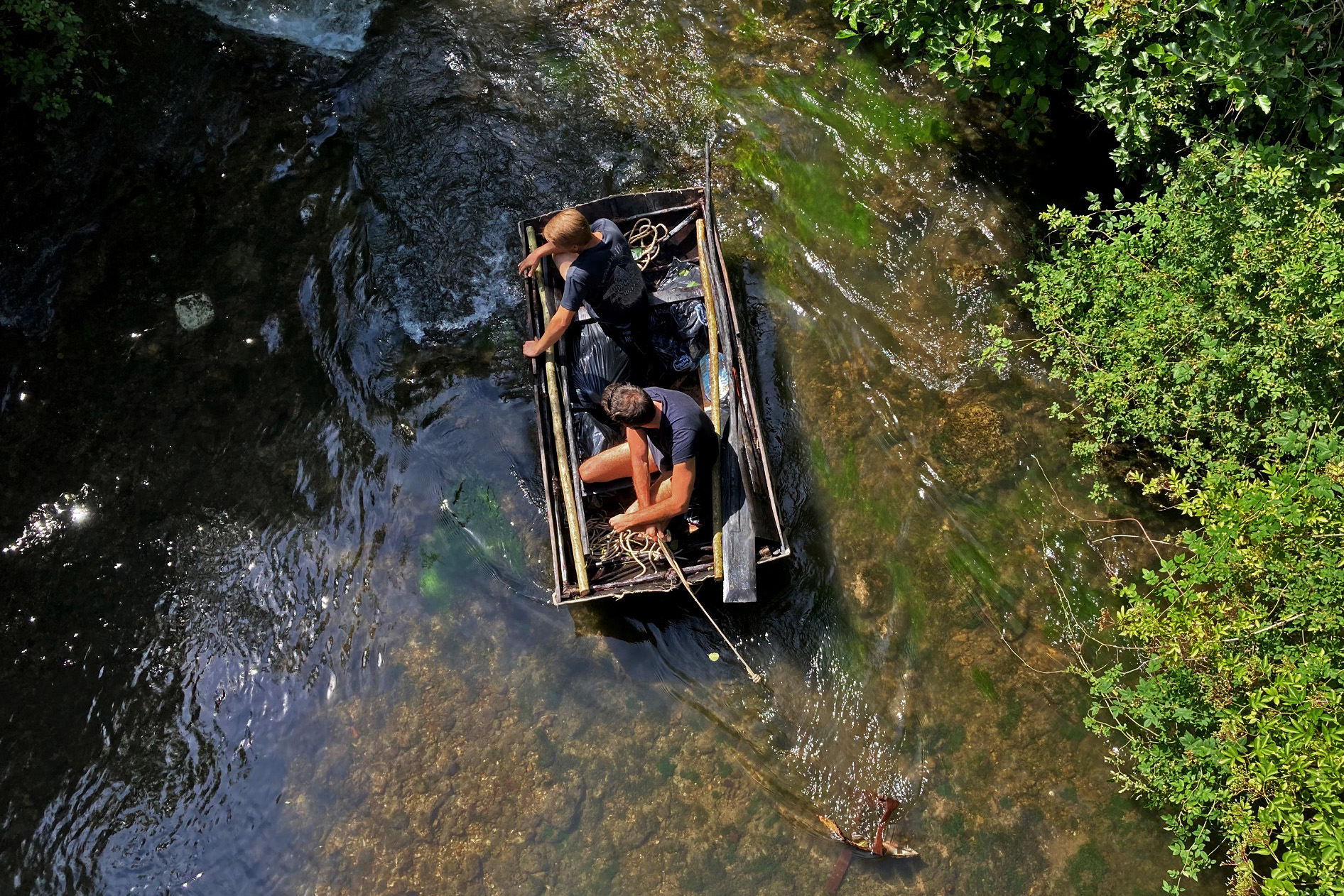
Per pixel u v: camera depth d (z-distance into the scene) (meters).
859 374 6.50
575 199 7.08
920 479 6.18
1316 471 4.94
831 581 5.88
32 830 5.21
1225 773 4.81
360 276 6.78
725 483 5.36
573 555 5.34
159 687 5.59
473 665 5.68
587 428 5.81
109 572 5.86
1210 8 5.33
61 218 6.71
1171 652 4.94
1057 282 6.00
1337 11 5.14
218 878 5.19
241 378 6.44
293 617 5.80
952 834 5.25
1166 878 5.15
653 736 5.50
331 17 7.61
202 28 7.38
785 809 5.32
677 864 5.22
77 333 6.45
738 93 7.44
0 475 5.99
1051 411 5.97
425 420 6.36
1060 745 5.45
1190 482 5.92
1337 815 4.28
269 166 7.11
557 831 5.29
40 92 6.85
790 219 7.01
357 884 5.19
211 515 6.05
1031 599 5.83
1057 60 6.33
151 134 7.07
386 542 6.01
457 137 7.23
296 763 5.45
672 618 5.74
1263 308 5.36
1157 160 6.19
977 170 7.09
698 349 5.96
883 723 5.52
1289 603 4.73
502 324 6.64
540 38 7.62
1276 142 5.68
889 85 7.44
